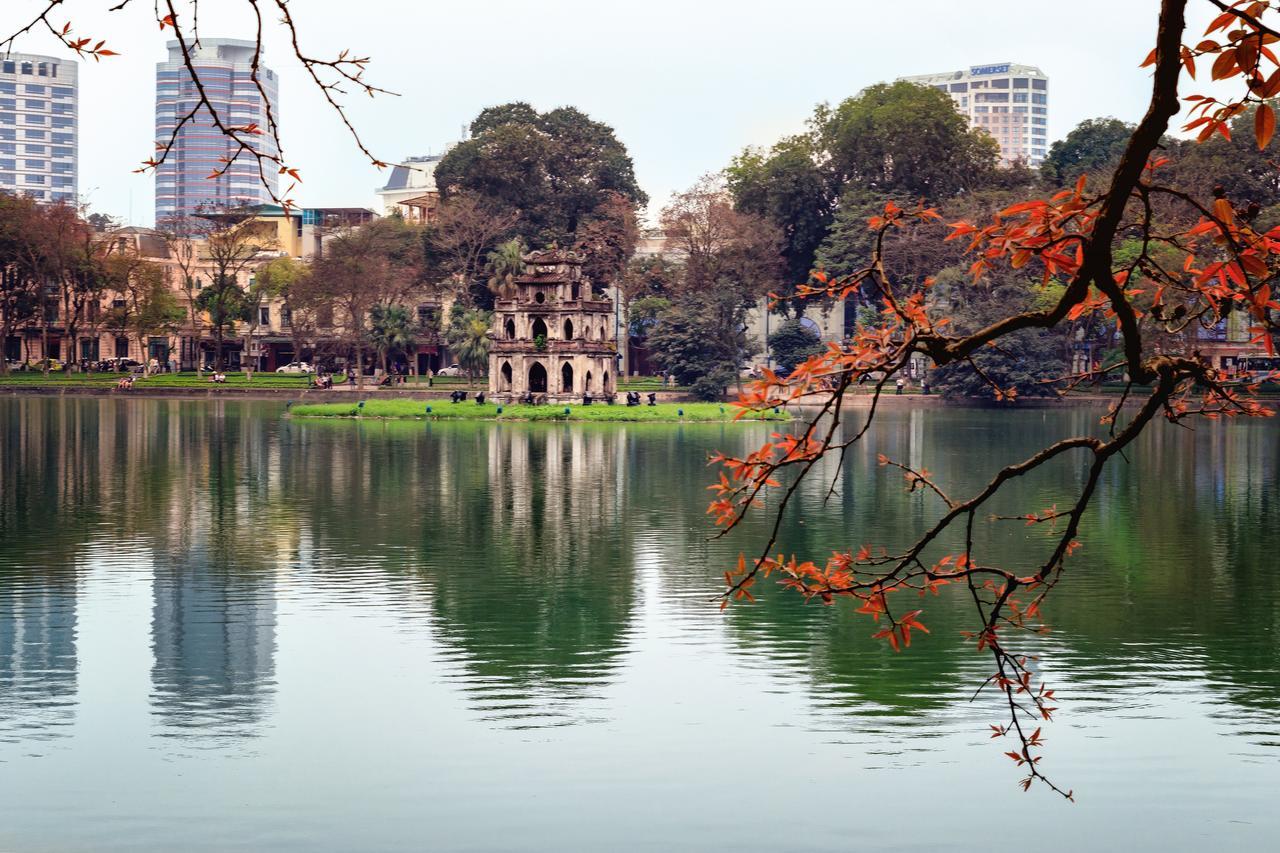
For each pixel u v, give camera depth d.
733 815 22.84
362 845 21.50
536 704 29.23
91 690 30.20
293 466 82.62
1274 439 111.81
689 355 161.75
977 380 148.38
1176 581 43.28
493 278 173.12
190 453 90.69
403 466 83.44
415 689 30.39
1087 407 153.75
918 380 171.12
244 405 152.50
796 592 41.62
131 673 31.67
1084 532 54.72
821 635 35.59
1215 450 99.38
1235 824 22.36
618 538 53.50
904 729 27.42
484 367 177.38
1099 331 147.00
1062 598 40.47
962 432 116.12
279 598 40.53
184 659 33.00
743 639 35.25
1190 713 28.36
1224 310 9.28
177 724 27.78
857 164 176.50
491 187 189.00
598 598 40.81
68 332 182.50
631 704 29.17
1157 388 9.72
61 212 176.75
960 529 55.88
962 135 177.12
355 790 23.84
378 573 45.12
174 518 58.31
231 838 21.88
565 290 152.75
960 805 23.28
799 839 21.75
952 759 25.61
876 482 75.38
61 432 107.50
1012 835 21.89
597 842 21.73
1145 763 25.27
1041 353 148.75
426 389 169.50
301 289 179.50
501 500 66.12
